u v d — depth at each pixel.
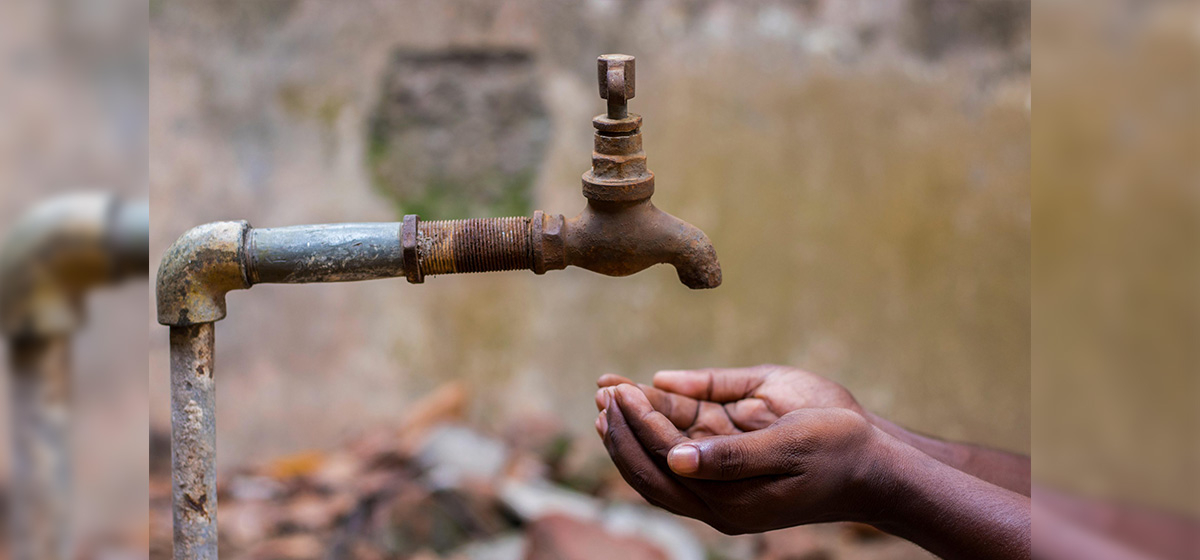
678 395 1.16
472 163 2.25
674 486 0.88
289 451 2.27
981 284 2.19
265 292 2.27
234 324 2.25
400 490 2.10
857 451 0.86
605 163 0.88
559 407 2.33
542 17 2.20
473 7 2.21
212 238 0.85
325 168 2.24
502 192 2.26
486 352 2.33
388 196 2.26
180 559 0.89
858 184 2.19
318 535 2.01
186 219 2.20
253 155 2.22
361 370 2.31
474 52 2.22
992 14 2.12
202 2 2.17
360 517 2.04
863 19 2.15
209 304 0.86
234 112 2.20
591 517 2.06
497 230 0.88
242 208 2.22
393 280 2.30
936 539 0.86
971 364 2.21
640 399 0.89
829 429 0.85
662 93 2.20
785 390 1.15
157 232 2.18
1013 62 2.14
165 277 0.85
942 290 2.20
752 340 2.25
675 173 2.21
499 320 2.32
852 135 2.18
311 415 2.29
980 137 2.16
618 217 0.89
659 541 2.00
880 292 2.21
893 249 2.20
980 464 1.13
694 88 2.19
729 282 2.24
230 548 1.95
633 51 2.19
